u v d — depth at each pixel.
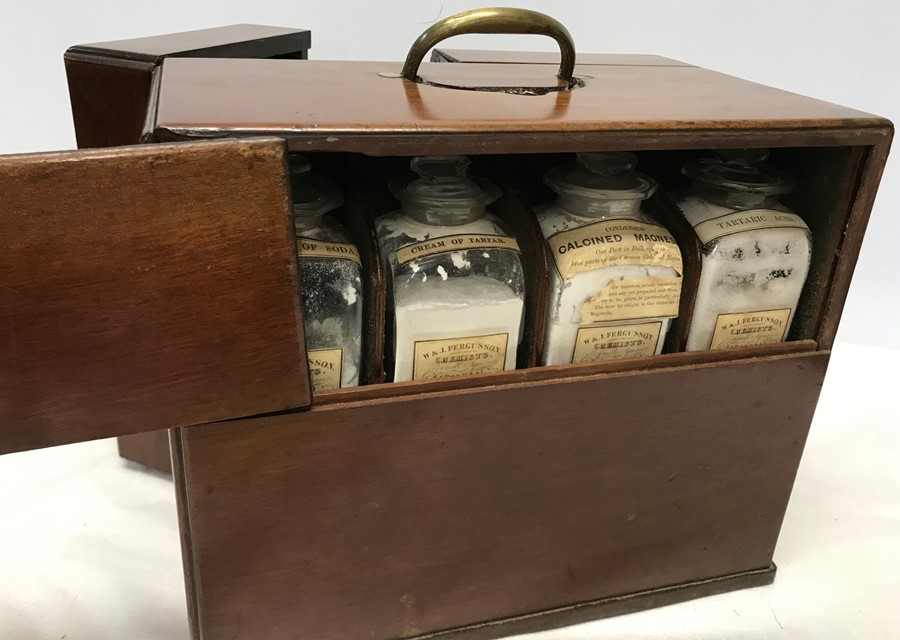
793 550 0.69
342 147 0.42
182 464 0.47
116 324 0.41
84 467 0.76
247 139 0.40
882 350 1.05
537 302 0.52
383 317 0.49
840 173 0.55
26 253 0.38
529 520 0.56
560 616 0.61
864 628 0.61
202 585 0.50
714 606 0.64
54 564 0.64
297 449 0.48
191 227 0.40
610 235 0.54
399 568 0.54
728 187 0.57
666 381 0.54
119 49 0.64
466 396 0.50
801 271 0.58
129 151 0.38
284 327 0.44
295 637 0.54
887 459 0.82
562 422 0.53
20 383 0.40
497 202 0.59
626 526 0.60
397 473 0.51
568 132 0.46
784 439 0.61
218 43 0.69
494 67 0.66
